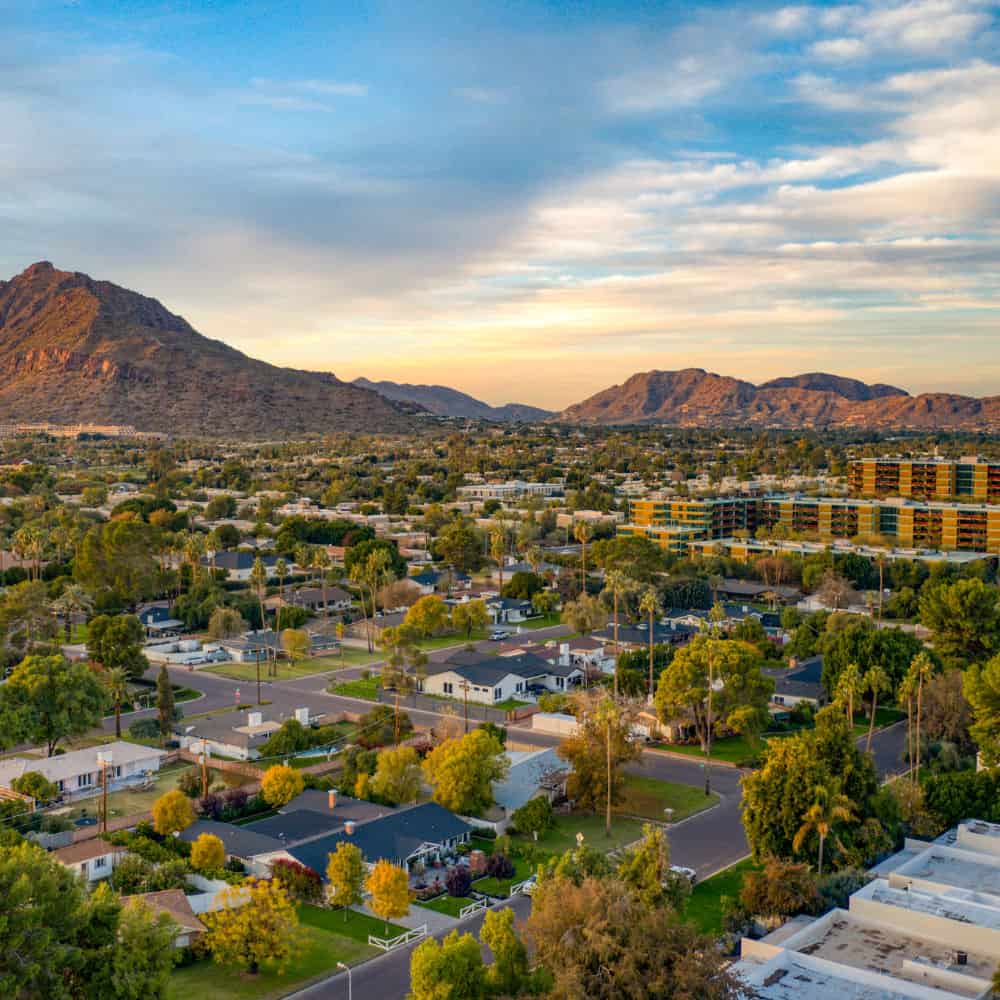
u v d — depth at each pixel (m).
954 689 128.00
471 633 195.50
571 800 109.50
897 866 87.94
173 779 119.81
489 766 105.88
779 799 89.38
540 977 64.56
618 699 141.75
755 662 128.12
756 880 81.06
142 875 87.56
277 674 168.38
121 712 147.75
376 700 152.12
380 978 74.56
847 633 148.00
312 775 115.94
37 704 124.00
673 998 58.81
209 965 76.94
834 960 69.06
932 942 71.75
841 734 94.88
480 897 88.31
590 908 63.91
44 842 96.44
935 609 150.50
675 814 107.88
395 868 82.12
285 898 79.38
